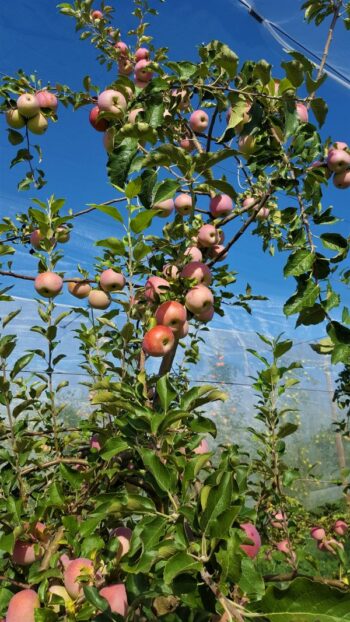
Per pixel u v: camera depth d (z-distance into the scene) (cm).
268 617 79
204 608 92
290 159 167
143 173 168
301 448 877
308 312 158
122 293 194
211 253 216
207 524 94
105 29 319
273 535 282
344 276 161
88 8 317
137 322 209
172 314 174
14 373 187
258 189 247
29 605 125
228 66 182
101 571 129
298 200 165
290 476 237
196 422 146
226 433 812
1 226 238
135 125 169
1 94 255
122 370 182
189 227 211
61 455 216
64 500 159
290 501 272
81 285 236
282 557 238
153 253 219
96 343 236
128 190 159
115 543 132
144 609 121
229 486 96
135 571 100
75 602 122
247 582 97
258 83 182
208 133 212
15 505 148
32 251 278
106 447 136
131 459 171
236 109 182
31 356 190
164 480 114
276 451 240
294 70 167
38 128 262
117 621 108
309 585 78
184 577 94
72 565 127
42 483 210
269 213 299
